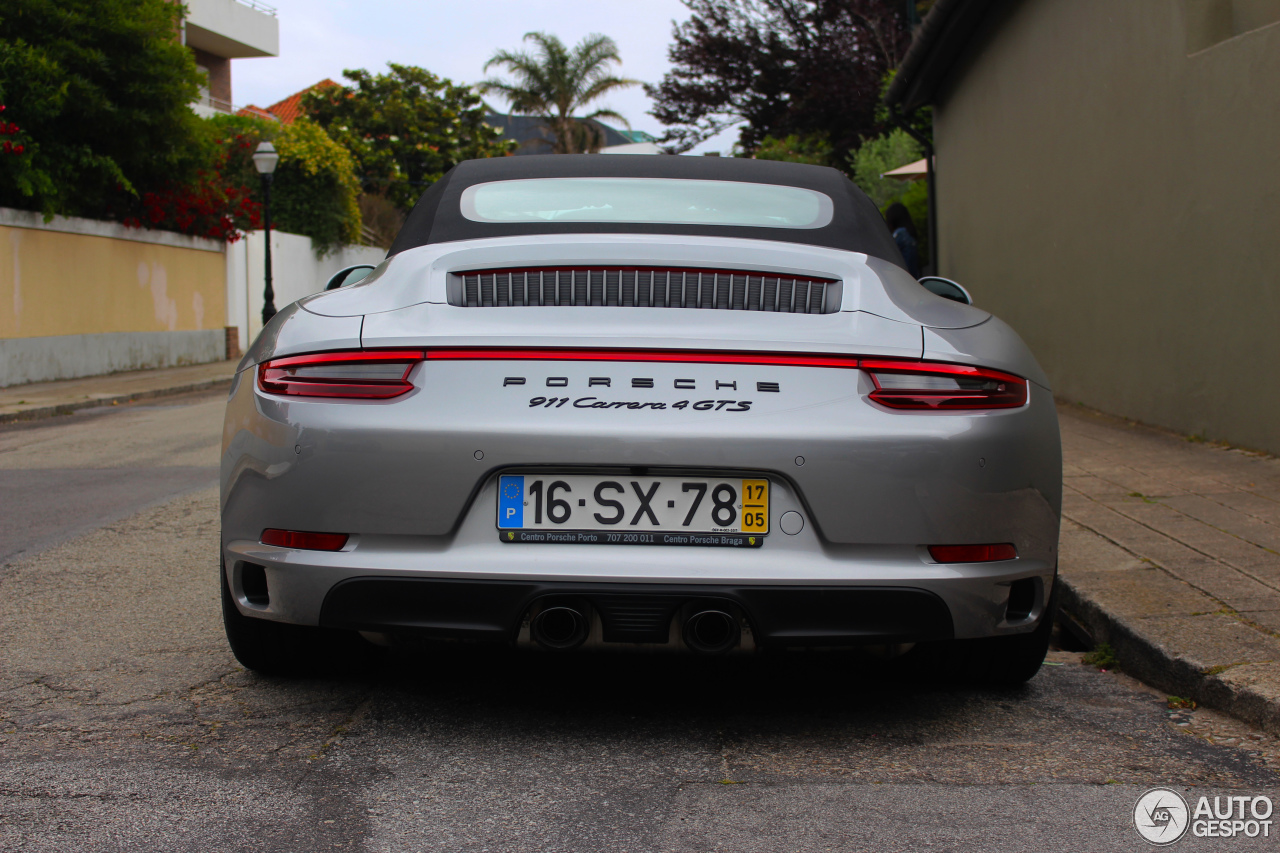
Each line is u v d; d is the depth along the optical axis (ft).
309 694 9.60
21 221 45.57
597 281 8.36
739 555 7.79
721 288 8.41
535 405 7.74
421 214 10.37
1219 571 12.85
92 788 7.55
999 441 8.00
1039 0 33.37
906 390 7.88
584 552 7.78
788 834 6.94
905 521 7.79
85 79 45.42
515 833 6.92
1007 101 36.99
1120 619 11.04
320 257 83.51
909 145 69.51
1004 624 8.38
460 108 138.31
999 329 8.82
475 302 8.31
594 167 11.03
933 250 50.39
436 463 7.75
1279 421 20.58
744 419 7.73
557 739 8.61
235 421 8.50
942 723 9.16
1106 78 28.14
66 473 22.99
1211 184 22.79
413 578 7.77
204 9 98.48
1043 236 33.24
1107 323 28.30
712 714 9.29
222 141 76.48
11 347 44.96
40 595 13.01
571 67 130.00
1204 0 23.27
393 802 7.38
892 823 7.11
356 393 7.91
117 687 9.72
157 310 56.65
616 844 6.78
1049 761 8.29
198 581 13.69
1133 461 20.81
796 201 10.51
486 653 10.94
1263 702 8.97
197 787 7.59
